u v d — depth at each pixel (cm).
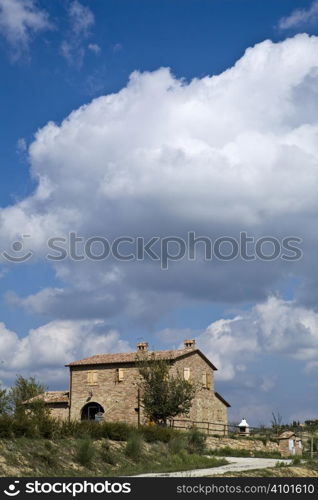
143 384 5266
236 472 2486
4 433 2780
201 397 5891
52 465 2719
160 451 3512
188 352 5766
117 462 3106
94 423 3488
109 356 5959
